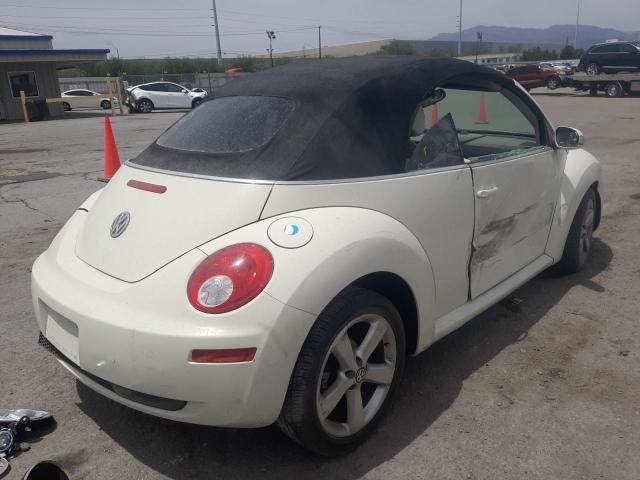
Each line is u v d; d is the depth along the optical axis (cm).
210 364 209
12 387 313
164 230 240
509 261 357
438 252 286
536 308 400
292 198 238
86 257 261
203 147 274
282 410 228
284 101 276
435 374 320
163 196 253
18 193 805
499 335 364
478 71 334
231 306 211
